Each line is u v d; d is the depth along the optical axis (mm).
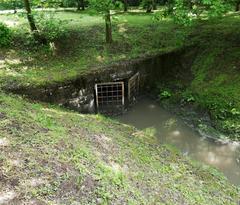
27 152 6988
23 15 14969
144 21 18500
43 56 14391
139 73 14750
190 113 13617
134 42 15953
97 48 15266
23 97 11836
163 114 13953
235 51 15305
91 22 18125
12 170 6328
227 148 11625
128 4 24625
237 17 18578
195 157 11297
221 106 13070
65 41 15539
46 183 6238
